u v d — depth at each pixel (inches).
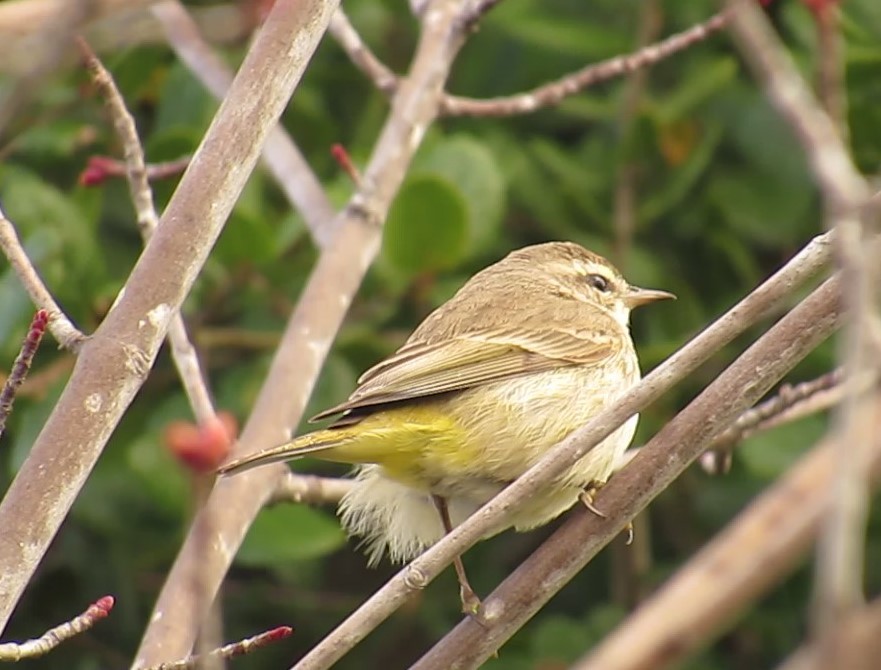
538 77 556.4
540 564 327.9
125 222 545.0
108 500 499.5
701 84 525.3
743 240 550.9
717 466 414.0
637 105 534.0
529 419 395.2
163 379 513.3
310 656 298.5
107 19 293.1
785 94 192.9
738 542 182.5
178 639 334.6
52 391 471.5
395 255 494.9
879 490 513.7
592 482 374.6
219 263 505.4
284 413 392.5
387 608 298.5
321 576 542.0
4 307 474.3
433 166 509.4
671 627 179.8
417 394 382.3
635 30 553.9
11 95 241.6
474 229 504.4
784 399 406.0
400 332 511.5
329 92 567.5
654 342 527.2
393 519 395.2
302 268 512.1
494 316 416.5
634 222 538.3
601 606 522.9
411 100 438.6
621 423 299.9
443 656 326.6
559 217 541.3
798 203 537.3
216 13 358.6
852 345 185.0
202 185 311.9
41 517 291.3
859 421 176.9
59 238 480.1
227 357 521.3
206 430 242.8
